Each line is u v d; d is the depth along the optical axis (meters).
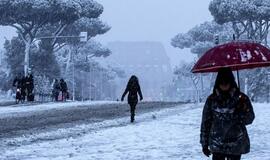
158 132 15.83
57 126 18.25
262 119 19.73
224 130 6.17
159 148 12.15
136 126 17.86
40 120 20.89
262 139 13.52
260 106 29.75
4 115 24.30
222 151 6.17
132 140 13.89
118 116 22.73
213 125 6.25
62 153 11.49
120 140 13.91
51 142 13.66
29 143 13.55
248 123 6.20
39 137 14.90
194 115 22.47
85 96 102.94
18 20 62.28
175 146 12.50
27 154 11.41
